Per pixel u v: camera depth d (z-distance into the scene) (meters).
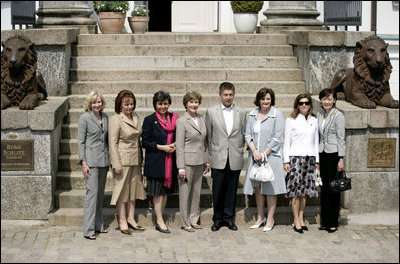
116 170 7.64
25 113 8.17
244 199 8.59
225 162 7.85
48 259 6.95
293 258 7.03
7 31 10.06
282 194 8.57
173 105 10.17
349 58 10.48
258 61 11.19
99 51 11.23
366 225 8.48
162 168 7.78
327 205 8.04
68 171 8.98
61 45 10.17
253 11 12.87
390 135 8.49
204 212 8.30
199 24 16.28
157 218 7.99
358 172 8.49
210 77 10.80
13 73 8.65
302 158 7.86
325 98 7.98
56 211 8.34
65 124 9.59
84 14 12.12
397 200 8.58
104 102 7.73
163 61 11.09
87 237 7.66
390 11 14.55
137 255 7.09
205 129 7.91
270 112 7.92
